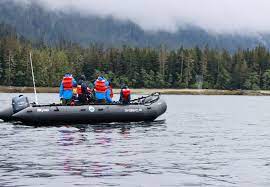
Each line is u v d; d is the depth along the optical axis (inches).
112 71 4394.7
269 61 4958.2
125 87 975.6
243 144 685.9
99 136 748.0
